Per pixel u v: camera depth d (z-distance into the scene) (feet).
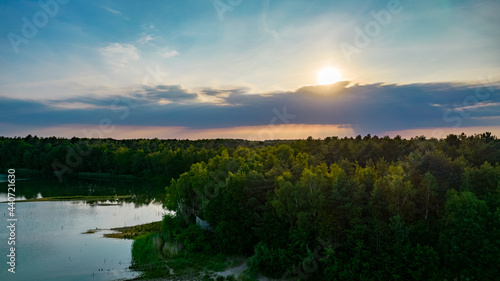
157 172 553.23
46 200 324.19
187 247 170.09
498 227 119.14
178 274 144.15
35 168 611.47
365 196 139.64
